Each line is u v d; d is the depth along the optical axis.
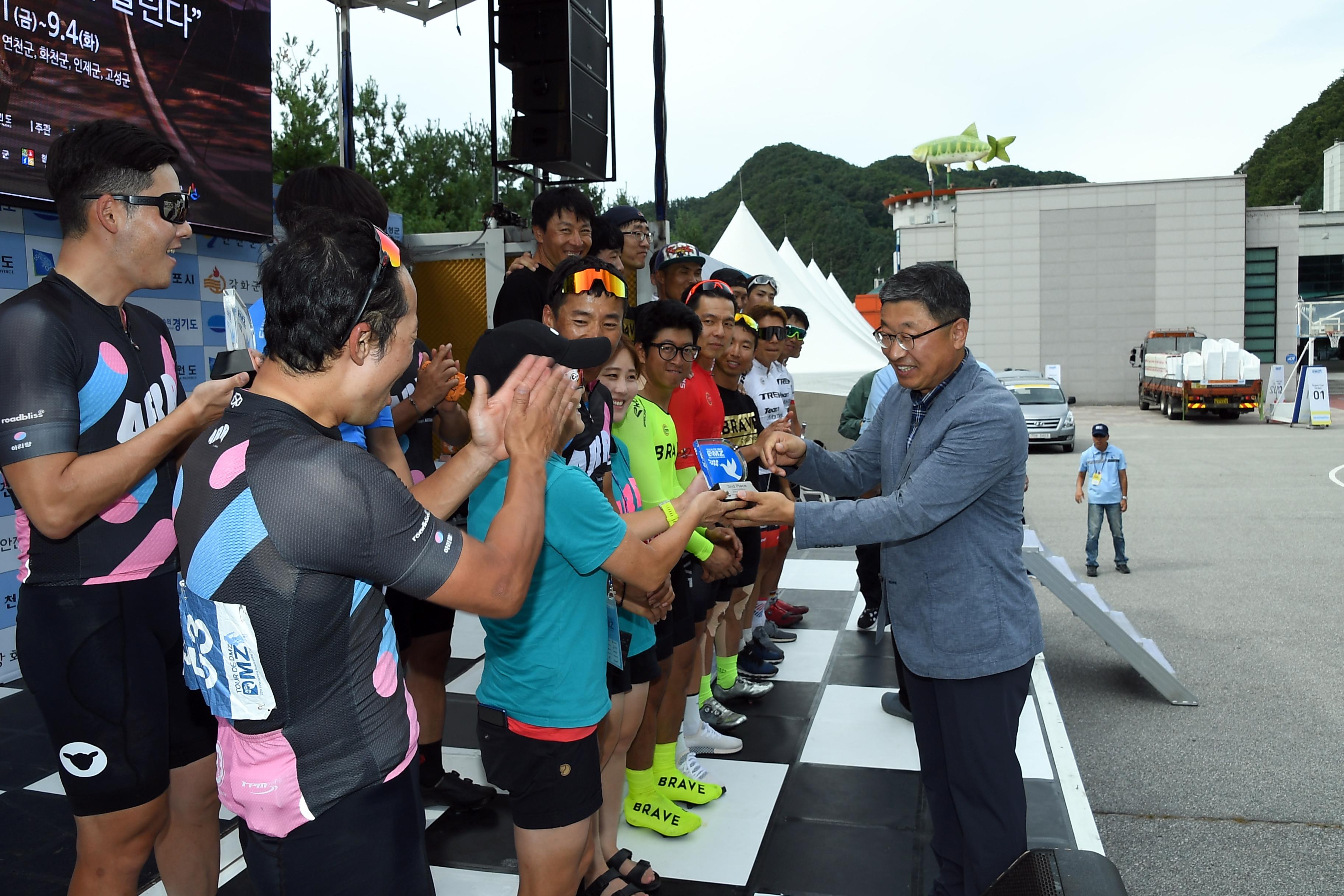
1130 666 5.21
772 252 12.37
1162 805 3.54
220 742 1.38
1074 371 36.22
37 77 3.94
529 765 1.96
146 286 2.03
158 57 4.53
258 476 1.26
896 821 3.15
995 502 2.33
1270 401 24.39
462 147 13.03
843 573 7.00
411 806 1.42
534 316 3.80
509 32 6.17
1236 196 34.28
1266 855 3.15
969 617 2.29
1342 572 7.41
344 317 1.30
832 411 10.63
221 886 2.74
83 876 1.97
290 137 10.09
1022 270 36.25
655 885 2.71
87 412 1.91
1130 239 35.25
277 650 1.26
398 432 2.76
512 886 2.72
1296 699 4.64
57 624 1.88
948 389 2.40
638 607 2.43
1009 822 2.28
